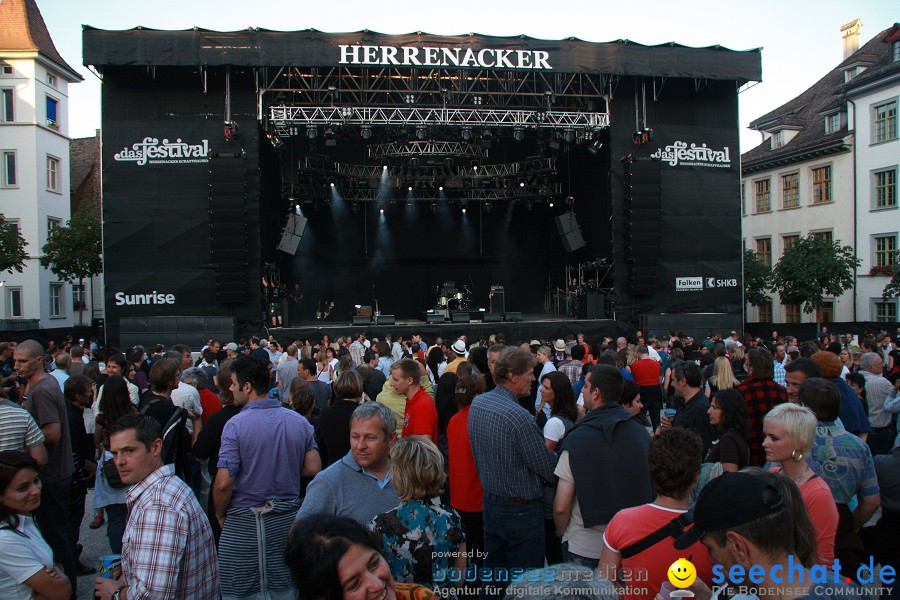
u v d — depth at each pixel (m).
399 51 20.47
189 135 20.92
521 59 21.03
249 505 4.43
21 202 30.41
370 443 3.66
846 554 4.13
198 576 3.36
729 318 22.98
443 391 6.41
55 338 24.16
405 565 3.27
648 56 21.77
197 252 20.97
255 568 4.36
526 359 4.51
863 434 5.77
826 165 31.81
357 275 34.53
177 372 5.90
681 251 23.03
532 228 34.84
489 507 4.46
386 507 3.68
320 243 33.53
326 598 2.09
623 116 22.73
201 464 7.14
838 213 31.12
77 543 6.34
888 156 28.39
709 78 22.22
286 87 23.02
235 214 20.34
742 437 4.61
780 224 34.91
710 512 2.29
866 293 29.52
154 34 19.97
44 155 31.23
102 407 5.93
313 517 2.25
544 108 23.09
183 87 20.92
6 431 4.62
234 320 20.92
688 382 5.68
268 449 4.45
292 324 29.42
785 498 2.34
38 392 5.26
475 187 31.70
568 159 28.55
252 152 21.09
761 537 2.20
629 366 10.23
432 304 34.94
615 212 22.81
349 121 21.22
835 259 26.30
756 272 31.06
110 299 20.78
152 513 3.23
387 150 28.02
